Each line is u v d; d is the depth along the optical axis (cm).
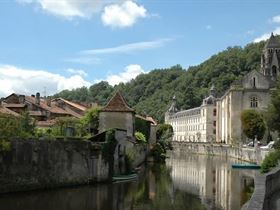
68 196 4078
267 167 5422
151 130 11262
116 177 5597
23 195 3975
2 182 3956
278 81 7850
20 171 4128
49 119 8712
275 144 6738
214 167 8725
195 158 12375
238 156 11731
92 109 8069
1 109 6769
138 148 7931
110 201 3966
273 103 7425
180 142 17450
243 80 14400
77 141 4812
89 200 3947
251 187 5381
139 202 4012
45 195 4050
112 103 7269
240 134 14100
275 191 3222
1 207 3394
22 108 7962
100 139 5403
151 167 8138
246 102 14150
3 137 3934
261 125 12725
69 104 11019
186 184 5566
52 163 4478
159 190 4881
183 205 3981
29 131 5075
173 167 8419
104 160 5212
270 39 16900
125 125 7150
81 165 4859
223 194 4750
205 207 3903
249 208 1616
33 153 4259
